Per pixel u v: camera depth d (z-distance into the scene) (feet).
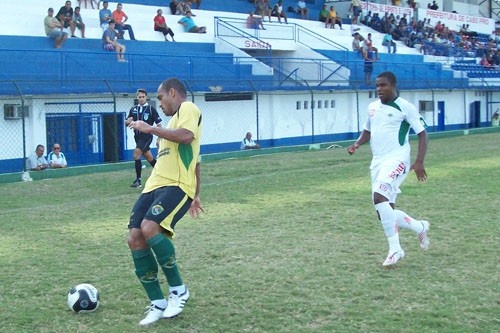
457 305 20.57
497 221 33.78
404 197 42.27
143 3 112.98
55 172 62.44
